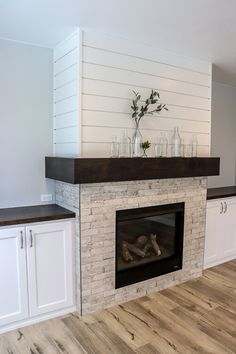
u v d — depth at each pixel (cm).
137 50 266
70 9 203
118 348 211
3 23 225
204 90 320
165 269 301
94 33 241
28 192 278
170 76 291
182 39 258
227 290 299
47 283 242
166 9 203
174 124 299
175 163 280
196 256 327
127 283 274
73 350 208
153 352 207
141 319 247
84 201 241
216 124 421
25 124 272
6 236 220
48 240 239
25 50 267
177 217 309
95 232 250
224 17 215
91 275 252
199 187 321
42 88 278
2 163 264
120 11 206
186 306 268
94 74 244
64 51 260
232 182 450
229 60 315
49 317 246
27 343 215
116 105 257
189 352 207
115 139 256
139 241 290
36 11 206
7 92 262
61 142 272
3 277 223
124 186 261
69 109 254
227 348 212
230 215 368
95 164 230
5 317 226
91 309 256
